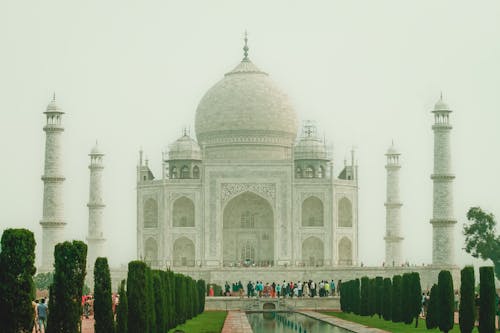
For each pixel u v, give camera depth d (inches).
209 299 7431.1
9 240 2763.3
